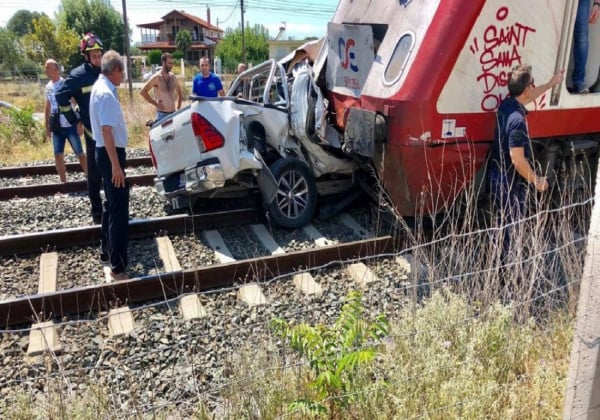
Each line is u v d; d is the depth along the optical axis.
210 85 9.30
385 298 4.55
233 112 5.69
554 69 5.26
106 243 5.34
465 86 4.90
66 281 5.05
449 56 4.77
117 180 4.83
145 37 94.50
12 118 12.70
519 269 3.80
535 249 3.84
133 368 3.70
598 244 2.26
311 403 2.75
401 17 5.39
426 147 4.93
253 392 2.91
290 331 3.04
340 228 6.26
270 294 4.68
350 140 5.62
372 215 6.48
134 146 11.70
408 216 5.84
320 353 2.91
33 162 9.87
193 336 4.04
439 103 4.86
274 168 5.98
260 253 5.65
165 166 6.16
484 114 5.04
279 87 6.94
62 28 55.25
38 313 4.36
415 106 4.88
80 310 4.47
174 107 8.99
